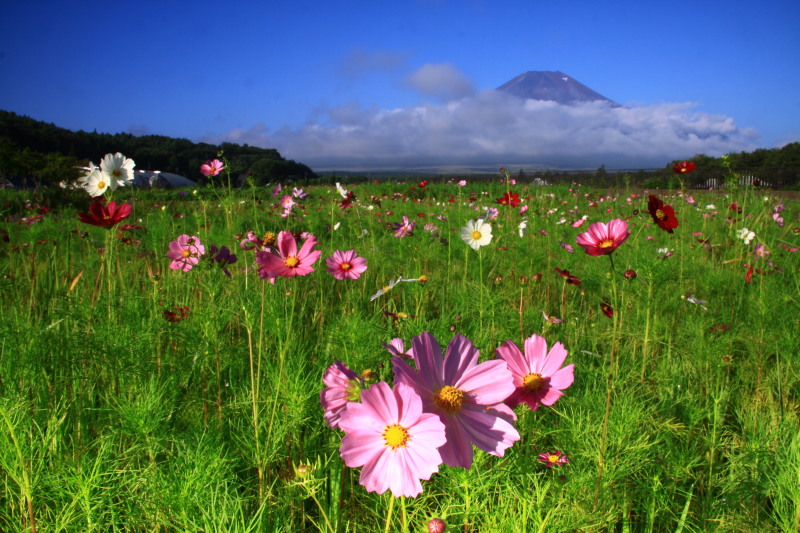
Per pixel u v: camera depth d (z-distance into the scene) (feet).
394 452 3.06
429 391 3.39
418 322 8.48
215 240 12.17
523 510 4.15
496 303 8.77
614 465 5.29
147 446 5.15
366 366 7.16
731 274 13.92
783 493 5.16
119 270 10.32
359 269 9.22
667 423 6.40
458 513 4.73
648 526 5.57
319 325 10.23
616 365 6.26
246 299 7.21
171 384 6.71
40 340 7.04
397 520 5.00
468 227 11.26
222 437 6.23
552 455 5.38
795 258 15.76
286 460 6.14
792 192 42.24
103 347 7.03
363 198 38.09
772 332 9.21
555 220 22.12
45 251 15.03
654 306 9.41
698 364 8.64
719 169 47.65
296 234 10.78
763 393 8.54
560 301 13.37
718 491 6.31
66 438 6.11
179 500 4.30
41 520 4.69
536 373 4.06
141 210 18.66
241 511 4.01
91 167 9.61
